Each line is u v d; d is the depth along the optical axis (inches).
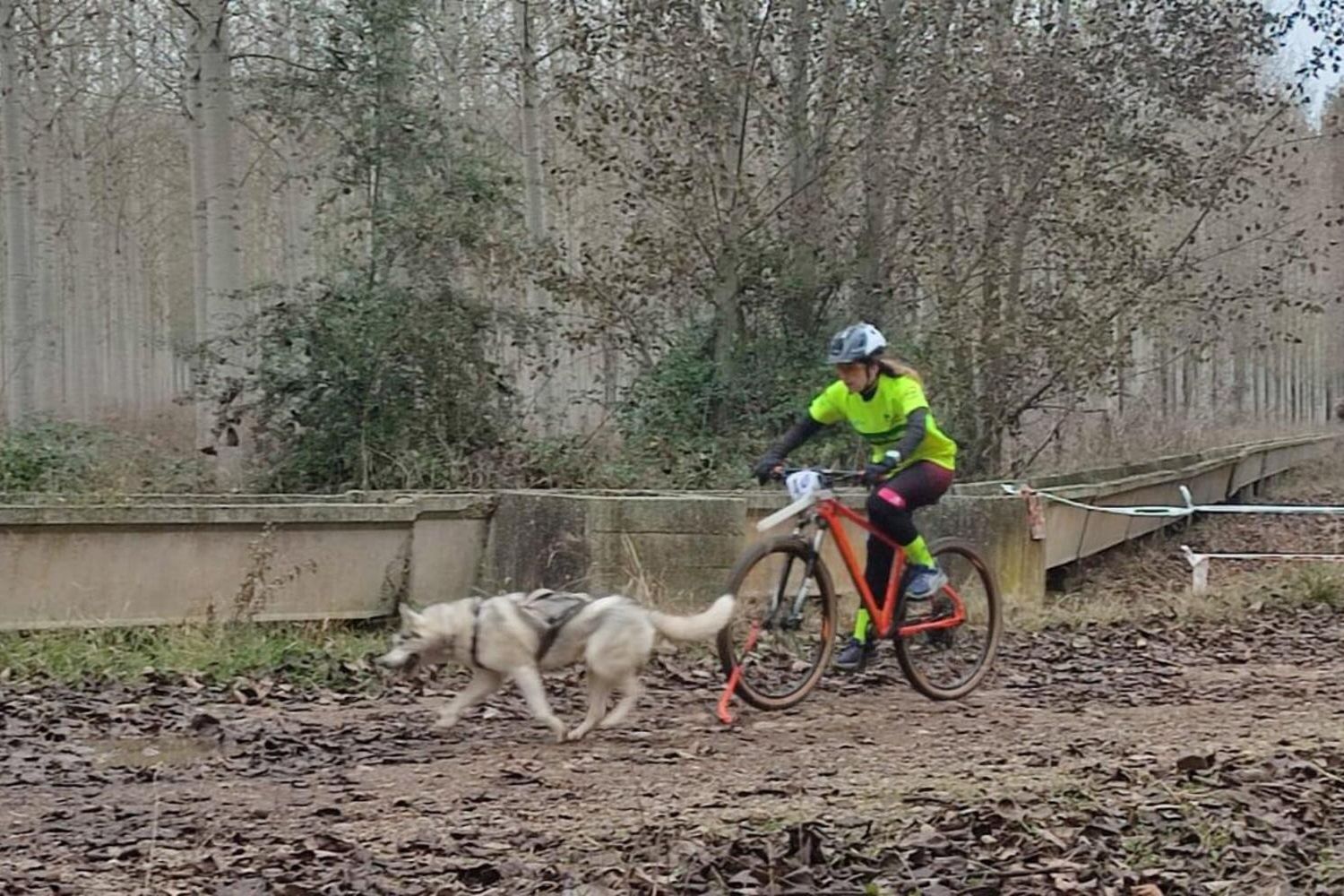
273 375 697.0
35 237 1117.7
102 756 295.6
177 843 231.0
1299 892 210.7
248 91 935.7
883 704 350.9
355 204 884.6
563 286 756.6
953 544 362.6
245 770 282.8
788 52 737.0
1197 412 1307.8
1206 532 759.1
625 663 306.5
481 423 710.5
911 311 769.6
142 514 423.8
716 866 216.2
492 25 1245.1
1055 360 732.7
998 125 729.6
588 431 770.2
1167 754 297.3
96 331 1868.8
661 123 733.9
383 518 455.5
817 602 343.0
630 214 807.7
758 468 341.7
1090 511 586.2
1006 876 212.4
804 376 751.7
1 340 1286.9
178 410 1267.2
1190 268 751.1
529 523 472.4
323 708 345.1
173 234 1800.0
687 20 725.3
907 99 730.2
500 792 265.6
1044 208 739.4
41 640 403.9
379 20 733.3
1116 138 737.0
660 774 279.7
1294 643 456.8
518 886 208.5
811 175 759.7
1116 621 487.5
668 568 458.6
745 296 774.5
